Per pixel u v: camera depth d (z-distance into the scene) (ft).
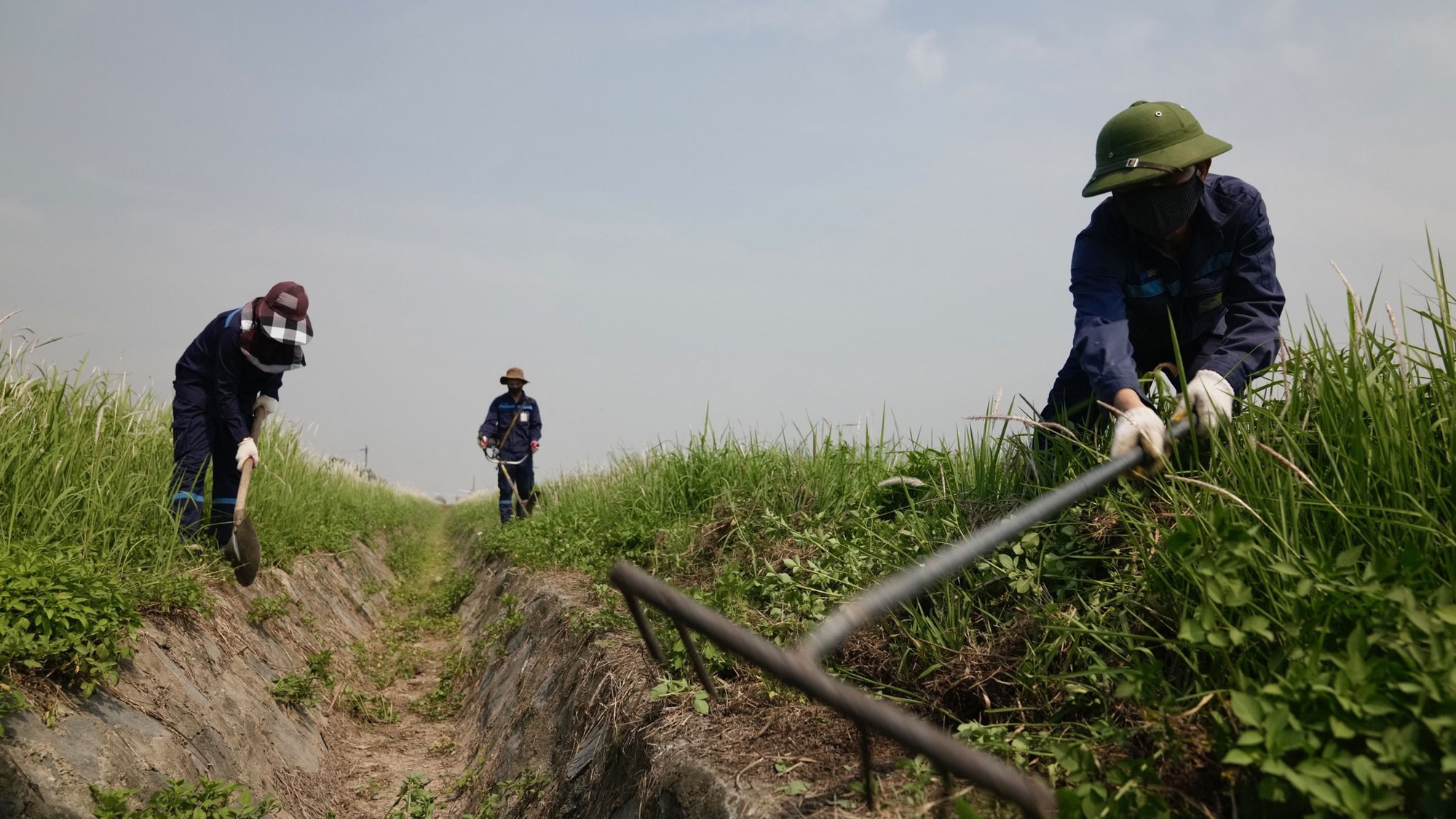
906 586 5.98
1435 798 4.90
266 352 18.17
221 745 13.11
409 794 14.32
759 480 19.27
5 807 9.18
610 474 28.45
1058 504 7.46
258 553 17.47
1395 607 5.82
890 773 7.98
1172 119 10.21
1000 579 10.12
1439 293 8.09
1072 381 12.94
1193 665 7.04
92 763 10.18
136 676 12.12
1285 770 5.13
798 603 12.13
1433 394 8.08
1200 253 10.94
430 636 33.55
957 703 9.17
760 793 7.79
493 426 40.29
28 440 15.40
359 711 21.12
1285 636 6.48
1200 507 8.30
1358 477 7.49
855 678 10.09
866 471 16.52
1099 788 6.16
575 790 11.69
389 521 57.88
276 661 18.15
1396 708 5.32
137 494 16.49
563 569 23.34
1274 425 8.92
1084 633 8.45
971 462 13.47
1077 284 11.21
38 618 10.72
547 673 16.20
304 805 14.75
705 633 5.56
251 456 17.62
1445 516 7.00
